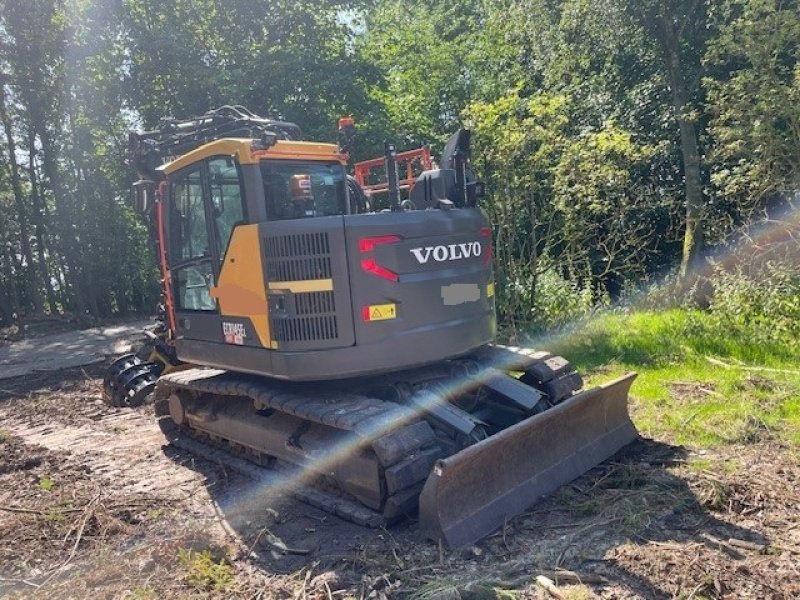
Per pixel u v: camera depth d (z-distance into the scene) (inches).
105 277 963.3
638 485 184.5
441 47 580.7
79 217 895.1
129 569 156.2
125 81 642.8
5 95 840.9
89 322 864.9
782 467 189.6
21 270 1018.7
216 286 197.8
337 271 170.1
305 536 169.8
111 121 761.0
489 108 397.4
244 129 245.9
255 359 185.8
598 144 414.6
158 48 585.6
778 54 403.2
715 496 170.2
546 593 133.6
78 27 725.9
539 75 612.1
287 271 173.2
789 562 139.9
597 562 144.3
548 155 421.1
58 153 892.6
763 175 387.9
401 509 165.5
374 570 147.4
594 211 435.2
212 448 240.7
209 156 193.6
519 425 169.3
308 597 138.7
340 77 552.7
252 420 213.6
